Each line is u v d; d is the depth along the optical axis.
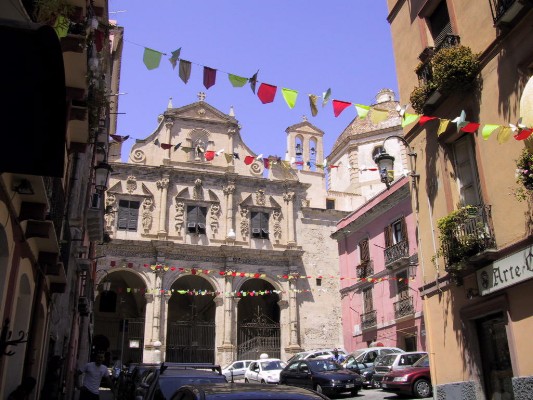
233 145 42.03
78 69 8.41
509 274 9.61
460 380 11.12
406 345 25.59
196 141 41.22
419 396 17.42
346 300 31.42
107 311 42.38
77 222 13.23
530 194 9.31
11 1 5.54
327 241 41.81
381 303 27.92
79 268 18.48
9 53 3.91
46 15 7.21
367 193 43.22
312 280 40.34
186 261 37.75
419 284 24.89
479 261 10.39
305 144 46.03
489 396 10.42
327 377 18.95
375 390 20.86
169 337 36.91
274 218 41.03
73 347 19.12
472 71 10.99
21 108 4.14
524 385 9.07
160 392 9.41
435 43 13.17
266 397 5.22
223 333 36.62
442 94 11.80
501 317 10.23
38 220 7.86
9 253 7.23
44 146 4.18
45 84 4.05
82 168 15.61
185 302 42.41
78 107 9.46
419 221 13.03
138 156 39.44
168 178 39.09
